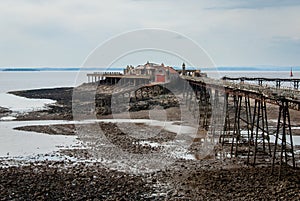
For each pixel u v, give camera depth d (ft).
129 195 74.13
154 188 77.66
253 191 72.90
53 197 73.36
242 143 112.78
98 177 85.35
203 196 72.02
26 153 110.83
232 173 84.89
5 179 83.92
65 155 107.34
